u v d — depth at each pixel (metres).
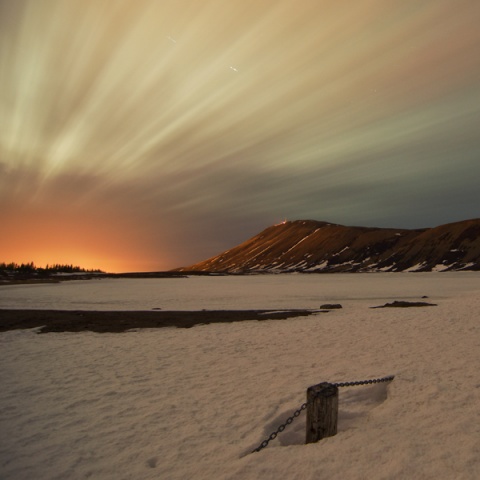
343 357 9.93
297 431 5.79
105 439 5.64
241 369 9.32
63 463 4.98
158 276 102.81
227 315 20.92
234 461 4.74
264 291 45.50
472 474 3.90
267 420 6.08
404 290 41.69
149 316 20.77
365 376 8.01
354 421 5.86
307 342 12.41
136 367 9.91
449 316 16.33
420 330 13.34
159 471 4.68
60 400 7.41
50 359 11.06
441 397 6.15
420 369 7.96
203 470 4.60
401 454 4.40
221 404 6.90
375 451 4.53
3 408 7.04
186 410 6.68
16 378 9.07
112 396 7.57
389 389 6.86
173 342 13.41
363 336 12.88
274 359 10.23
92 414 6.64
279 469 4.37
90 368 9.91
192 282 74.75
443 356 9.16
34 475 4.72
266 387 7.75
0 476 4.71
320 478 4.08
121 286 58.94
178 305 29.11
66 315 21.23
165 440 5.53
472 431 4.86
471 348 9.88
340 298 33.44
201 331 15.77
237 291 46.16
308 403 5.15
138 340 13.95
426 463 4.17
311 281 73.38
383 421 5.43
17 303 30.83
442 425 5.12
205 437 5.57
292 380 8.12
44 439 5.71
